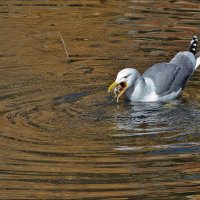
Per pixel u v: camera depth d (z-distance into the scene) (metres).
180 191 9.46
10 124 11.73
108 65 15.28
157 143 11.05
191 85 14.47
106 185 9.59
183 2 19.72
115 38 17.05
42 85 13.91
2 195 9.26
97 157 10.46
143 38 17.00
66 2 20.03
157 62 15.38
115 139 11.19
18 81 14.12
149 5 19.53
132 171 10.02
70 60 15.57
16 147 10.76
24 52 16.09
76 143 10.98
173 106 13.17
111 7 19.45
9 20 18.34
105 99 13.29
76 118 12.15
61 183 9.62
